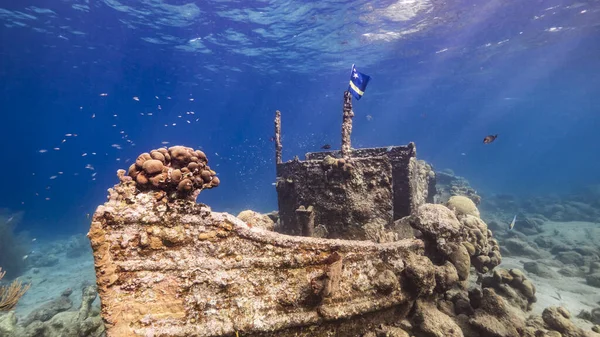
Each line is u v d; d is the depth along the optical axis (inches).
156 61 1016.9
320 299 128.6
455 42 820.6
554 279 307.6
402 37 796.0
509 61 994.7
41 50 864.9
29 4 605.6
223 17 695.1
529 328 171.2
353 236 200.1
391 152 278.8
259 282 122.0
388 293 145.9
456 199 313.1
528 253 398.9
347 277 139.3
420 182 353.1
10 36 754.8
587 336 173.0
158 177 112.0
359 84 176.4
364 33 780.6
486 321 169.6
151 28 752.3
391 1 605.0
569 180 1769.2
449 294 201.2
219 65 1094.4
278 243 127.2
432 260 199.2
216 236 119.1
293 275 128.0
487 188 1501.0
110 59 976.9
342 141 207.6
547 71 1112.8
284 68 1144.2
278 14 676.7
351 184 203.5
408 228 240.1
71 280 479.8
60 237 951.0
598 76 1157.1
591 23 662.5
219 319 114.0
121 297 106.8
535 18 643.5
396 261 155.1
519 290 224.8
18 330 222.7
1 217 636.7
